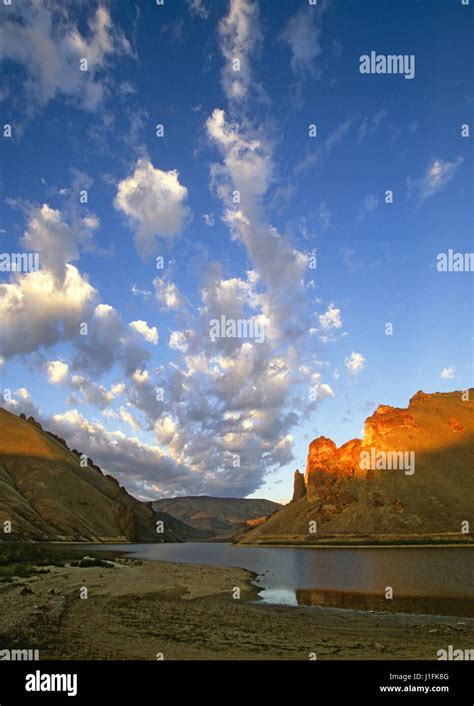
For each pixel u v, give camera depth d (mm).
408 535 126500
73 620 20375
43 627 18188
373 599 32406
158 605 26734
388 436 173625
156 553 111812
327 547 132125
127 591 32656
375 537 130125
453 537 118438
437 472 153750
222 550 144125
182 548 163250
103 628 18938
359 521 144250
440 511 134250
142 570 51781
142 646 16156
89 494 194250
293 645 17484
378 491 152000
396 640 19094
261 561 79250
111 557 75750
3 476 165625
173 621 21562
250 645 17141
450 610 27688
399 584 41250
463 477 149375
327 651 16703
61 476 190000
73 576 39344
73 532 148250
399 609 28031
